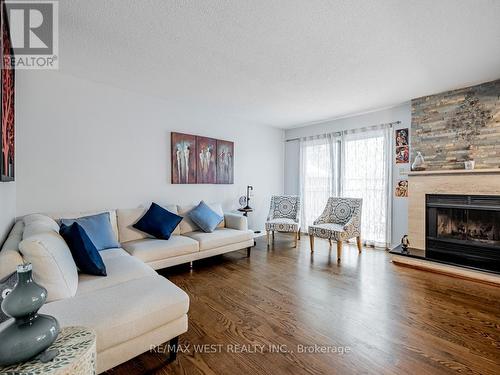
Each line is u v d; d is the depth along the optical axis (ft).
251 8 5.53
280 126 17.49
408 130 12.54
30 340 2.77
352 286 8.59
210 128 13.92
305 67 8.41
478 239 10.34
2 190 5.62
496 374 4.59
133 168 10.94
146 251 8.56
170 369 4.76
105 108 10.10
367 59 7.85
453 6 5.44
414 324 6.26
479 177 9.69
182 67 8.46
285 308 7.05
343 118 15.12
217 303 7.34
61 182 9.08
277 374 4.63
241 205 15.23
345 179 14.94
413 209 11.43
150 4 5.38
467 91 10.29
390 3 5.37
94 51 7.39
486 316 6.63
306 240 15.67
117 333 4.07
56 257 4.67
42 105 8.63
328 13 5.70
